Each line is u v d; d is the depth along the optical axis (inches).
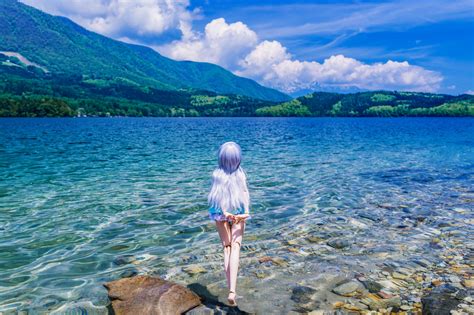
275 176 623.8
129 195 479.5
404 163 804.6
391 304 197.0
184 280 233.5
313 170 693.9
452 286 214.7
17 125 3449.8
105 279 236.1
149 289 204.7
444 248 284.0
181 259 269.3
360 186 540.1
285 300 205.0
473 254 269.3
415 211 399.5
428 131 2566.4
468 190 512.4
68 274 244.5
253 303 202.4
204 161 845.8
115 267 256.1
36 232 331.9
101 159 887.1
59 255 278.5
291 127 3516.2
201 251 285.6
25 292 218.5
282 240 308.2
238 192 203.5
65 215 386.9
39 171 692.1
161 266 256.5
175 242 307.3
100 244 302.4
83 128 3006.9
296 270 246.1
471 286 214.4
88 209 410.0
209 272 245.0
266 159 871.7
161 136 1984.5
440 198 462.9
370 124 4443.9
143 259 270.2
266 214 389.7
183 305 195.0
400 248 285.6
